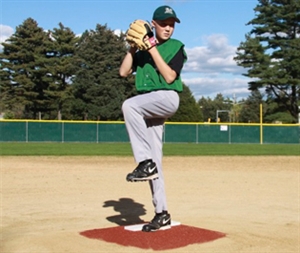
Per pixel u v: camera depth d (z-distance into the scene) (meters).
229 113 95.44
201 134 34.62
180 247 4.92
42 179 11.47
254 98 84.25
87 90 52.12
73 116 52.78
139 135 4.88
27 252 4.86
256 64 50.53
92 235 5.33
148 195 9.46
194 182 11.38
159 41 5.07
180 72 5.00
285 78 49.91
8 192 9.59
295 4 49.72
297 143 35.06
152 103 4.89
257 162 17.02
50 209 7.92
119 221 6.97
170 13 4.98
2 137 31.88
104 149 23.45
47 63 54.19
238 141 34.94
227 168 14.74
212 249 4.94
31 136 32.16
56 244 5.07
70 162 15.87
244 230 6.19
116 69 53.19
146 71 5.00
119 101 52.22
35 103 54.72
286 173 13.50
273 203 8.68
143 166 4.82
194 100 61.97
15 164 14.86
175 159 18.02
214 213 7.63
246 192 9.95
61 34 55.53
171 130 34.31
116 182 11.16
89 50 52.66
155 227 5.24
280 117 50.84
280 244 5.44
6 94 54.19
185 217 7.23
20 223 6.81
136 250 4.79
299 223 6.90
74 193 9.57
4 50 54.31
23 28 54.28
